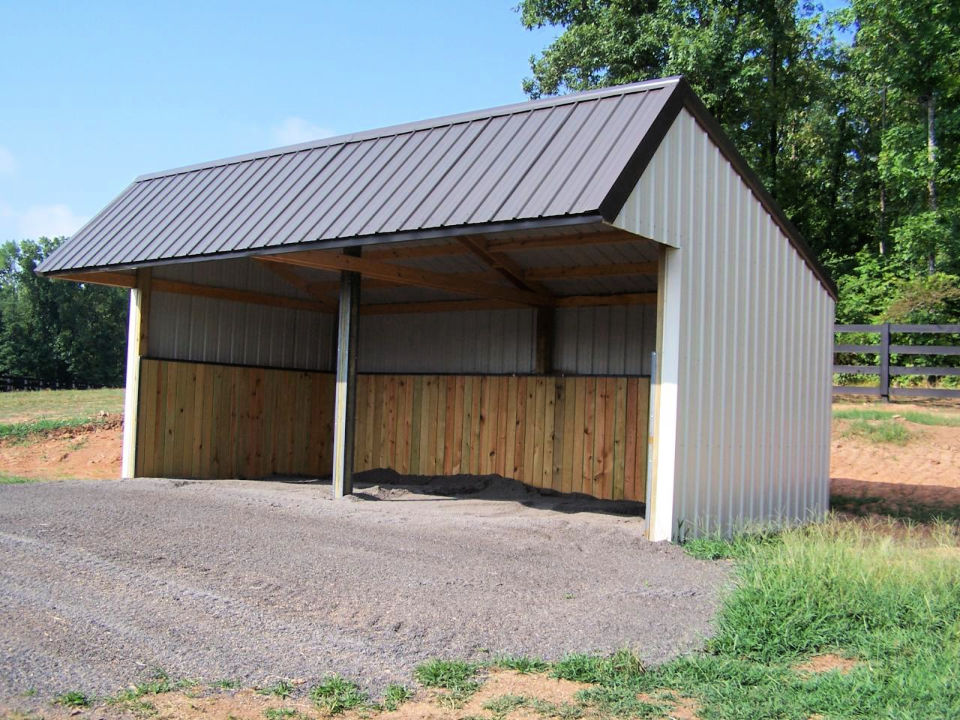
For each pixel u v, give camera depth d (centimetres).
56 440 1912
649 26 2683
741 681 488
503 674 492
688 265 906
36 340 6619
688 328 905
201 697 436
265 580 641
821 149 3269
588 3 2961
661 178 860
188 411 1316
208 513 893
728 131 2773
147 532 777
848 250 3353
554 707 445
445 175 929
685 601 649
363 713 430
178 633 521
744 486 1006
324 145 1137
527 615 597
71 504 905
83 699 422
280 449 1457
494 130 961
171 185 1272
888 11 2333
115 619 538
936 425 1617
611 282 1269
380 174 1002
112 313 6869
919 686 471
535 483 1331
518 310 1405
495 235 1081
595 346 1329
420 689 464
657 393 888
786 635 557
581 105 921
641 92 885
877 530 1079
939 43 2277
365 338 1596
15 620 520
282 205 1051
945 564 709
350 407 1074
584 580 699
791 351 1124
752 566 696
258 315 1439
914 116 2688
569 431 1307
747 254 1023
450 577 678
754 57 2808
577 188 789
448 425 1445
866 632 572
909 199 2830
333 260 1005
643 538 880
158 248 1118
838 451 1549
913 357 2147
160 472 1273
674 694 470
